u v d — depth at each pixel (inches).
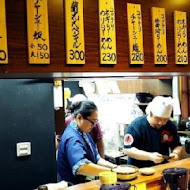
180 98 164.4
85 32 42.9
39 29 38.8
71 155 83.7
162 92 168.1
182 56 53.8
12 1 37.2
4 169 93.9
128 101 163.9
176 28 52.9
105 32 44.4
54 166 103.0
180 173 62.6
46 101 101.2
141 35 48.6
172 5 52.9
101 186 59.4
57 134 121.5
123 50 47.0
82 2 42.1
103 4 44.1
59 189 61.4
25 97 97.3
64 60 41.3
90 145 92.5
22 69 38.2
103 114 171.5
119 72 46.8
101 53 44.3
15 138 95.7
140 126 103.8
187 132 145.9
